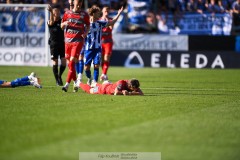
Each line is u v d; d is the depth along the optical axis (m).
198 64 87.31
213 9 88.88
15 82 49.19
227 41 86.56
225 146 26.91
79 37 48.50
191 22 89.31
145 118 33.88
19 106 38.69
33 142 26.69
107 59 59.59
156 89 53.22
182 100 43.66
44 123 31.66
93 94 46.69
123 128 30.34
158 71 80.00
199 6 89.75
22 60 85.75
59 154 24.38
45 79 63.75
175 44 87.81
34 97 44.16
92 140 27.23
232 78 69.38
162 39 88.00
